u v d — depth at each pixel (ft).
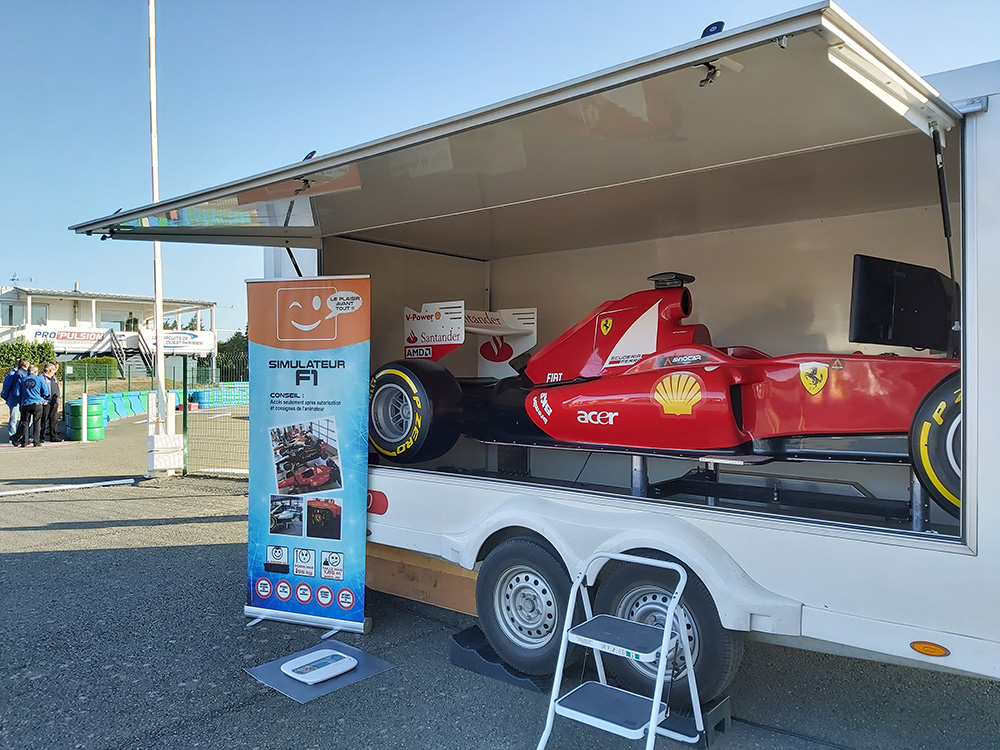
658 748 9.64
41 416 45.62
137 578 17.49
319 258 17.25
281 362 14.42
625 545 10.01
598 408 13.46
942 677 11.68
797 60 7.47
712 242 16.80
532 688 11.35
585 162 11.18
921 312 12.30
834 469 14.46
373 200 13.52
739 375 12.16
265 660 12.64
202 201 13.60
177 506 26.27
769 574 8.96
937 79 8.03
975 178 7.79
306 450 14.16
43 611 15.17
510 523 11.36
